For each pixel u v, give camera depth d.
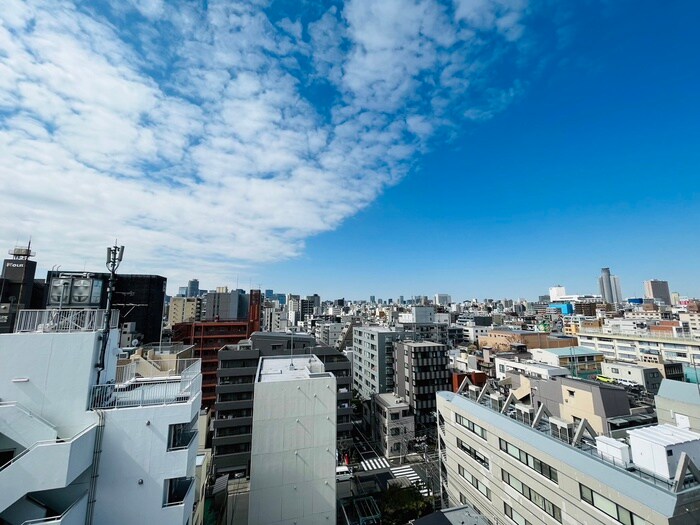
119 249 16.45
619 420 27.06
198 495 24.19
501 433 24.89
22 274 53.72
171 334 81.00
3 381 12.87
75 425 13.47
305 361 36.97
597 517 17.02
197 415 18.34
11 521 11.75
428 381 62.84
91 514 13.14
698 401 24.75
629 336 80.31
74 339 13.90
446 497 33.56
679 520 13.71
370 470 48.12
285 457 24.92
